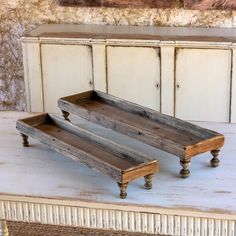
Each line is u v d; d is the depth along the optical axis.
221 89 2.95
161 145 2.04
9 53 3.49
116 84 3.06
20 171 2.07
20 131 2.24
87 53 3.03
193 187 1.94
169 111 3.04
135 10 3.29
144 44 2.95
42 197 1.91
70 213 1.91
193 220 1.82
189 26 3.26
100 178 2.01
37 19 3.40
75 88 3.11
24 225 2.74
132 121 2.24
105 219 1.89
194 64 2.93
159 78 2.99
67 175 2.04
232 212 1.79
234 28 3.20
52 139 2.11
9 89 3.58
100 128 2.39
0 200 1.94
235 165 2.08
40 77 3.12
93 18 3.35
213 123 2.42
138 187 1.95
